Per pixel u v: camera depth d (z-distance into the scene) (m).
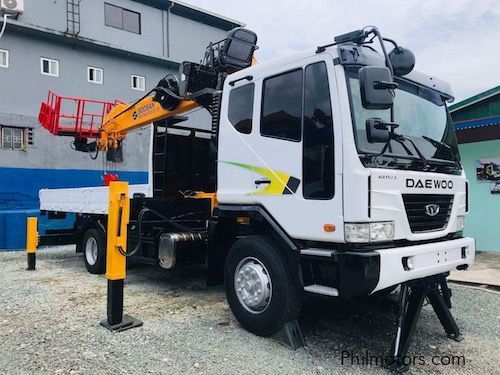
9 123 15.36
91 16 18.53
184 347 3.95
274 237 4.08
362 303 5.40
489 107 8.74
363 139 3.55
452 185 4.18
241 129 4.52
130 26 20.02
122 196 4.50
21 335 4.26
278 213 4.03
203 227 6.06
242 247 4.32
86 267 7.71
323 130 3.67
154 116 6.65
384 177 3.48
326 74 3.71
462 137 8.84
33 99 16.88
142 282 6.80
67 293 6.02
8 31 16.27
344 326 4.59
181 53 21.64
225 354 3.79
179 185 6.89
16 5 15.80
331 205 3.55
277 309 3.94
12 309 5.19
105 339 4.14
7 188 14.98
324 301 5.48
